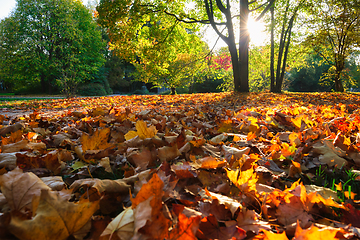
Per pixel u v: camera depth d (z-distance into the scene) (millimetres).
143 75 27750
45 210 671
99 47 35812
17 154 1376
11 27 29094
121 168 1555
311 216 929
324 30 21672
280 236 724
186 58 21797
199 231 796
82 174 1420
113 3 13703
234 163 1503
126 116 3561
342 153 1662
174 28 17547
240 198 1094
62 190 1032
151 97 12883
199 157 1754
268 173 1406
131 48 15461
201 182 1267
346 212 969
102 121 3225
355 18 20812
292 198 1009
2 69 31656
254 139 2309
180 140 1857
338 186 1231
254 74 33688
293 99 9969
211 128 2932
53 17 29484
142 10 14859
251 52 25859
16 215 637
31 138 2160
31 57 29797
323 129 2531
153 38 16719
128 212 757
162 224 669
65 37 29688
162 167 1317
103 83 40125
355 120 2768
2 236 591
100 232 781
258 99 9812
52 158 1470
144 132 2020
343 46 24406
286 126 3145
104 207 1010
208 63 19438
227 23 16609
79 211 733
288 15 20422
